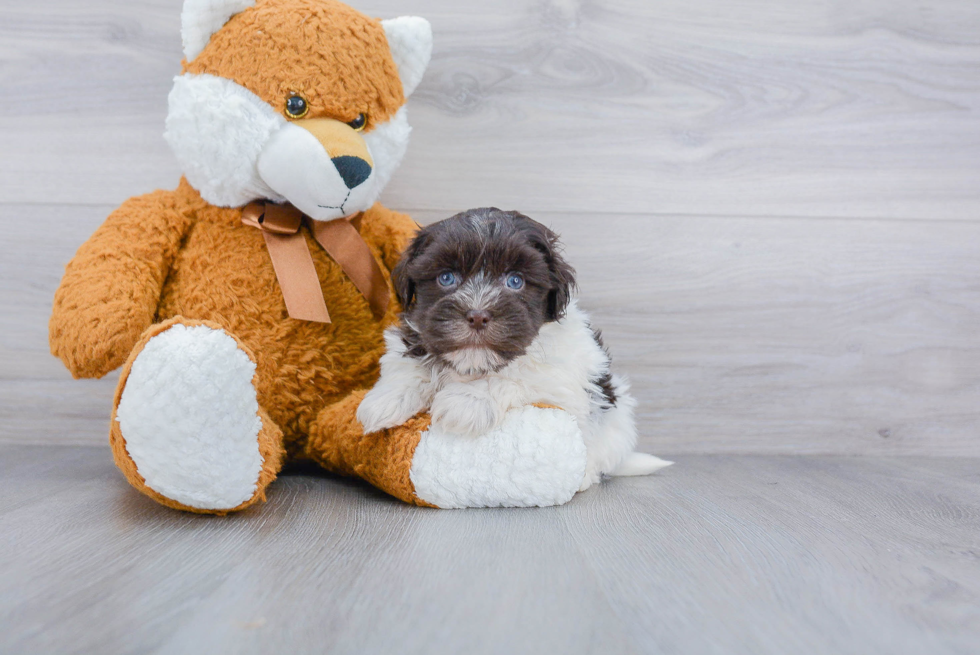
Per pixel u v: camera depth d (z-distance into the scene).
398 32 1.86
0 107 2.20
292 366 1.82
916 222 2.41
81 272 1.66
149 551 1.26
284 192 1.74
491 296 1.55
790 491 1.85
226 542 1.32
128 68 2.22
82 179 2.23
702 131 2.34
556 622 1.00
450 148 2.29
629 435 1.96
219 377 1.38
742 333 2.38
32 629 0.95
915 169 2.40
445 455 1.57
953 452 2.42
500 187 2.32
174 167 2.25
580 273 2.34
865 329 2.41
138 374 1.36
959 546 1.39
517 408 1.62
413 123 2.28
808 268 2.38
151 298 1.72
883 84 2.38
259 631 0.95
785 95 2.36
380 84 1.79
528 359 1.67
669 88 2.33
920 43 2.38
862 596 1.13
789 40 2.34
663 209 2.35
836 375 2.40
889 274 2.41
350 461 1.76
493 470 1.57
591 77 2.31
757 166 2.36
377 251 2.03
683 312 2.37
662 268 2.36
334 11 1.76
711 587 1.15
